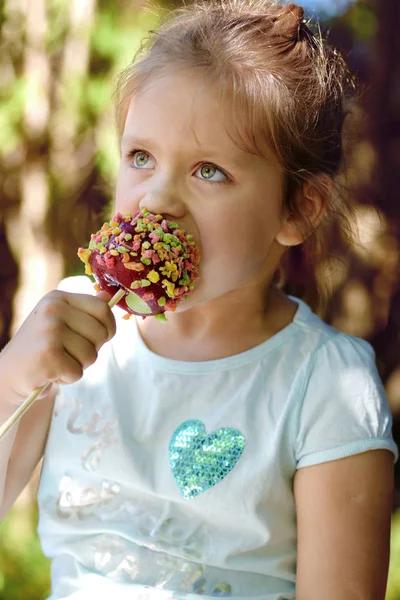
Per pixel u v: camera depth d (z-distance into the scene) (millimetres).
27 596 3682
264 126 1704
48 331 1538
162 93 1681
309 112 1825
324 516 1689
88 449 1806
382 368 4879
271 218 1760
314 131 1850
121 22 3688
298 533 1722
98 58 3707
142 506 1771
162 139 1662
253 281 1827
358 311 4637
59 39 3641
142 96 1712
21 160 3732
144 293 1544
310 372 1801
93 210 3803
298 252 2336
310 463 1717
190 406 1807
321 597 1655
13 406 1613
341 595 1651
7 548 3771
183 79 1679
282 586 1733
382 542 1694
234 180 1681
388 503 1719
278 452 1729
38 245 3812
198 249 1647
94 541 1775
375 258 4566
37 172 3734
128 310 1622
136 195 1678
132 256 1550
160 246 1555
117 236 1580
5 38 3689
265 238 1757
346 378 1781
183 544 1730
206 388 1812
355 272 4570
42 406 1870
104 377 1871
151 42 1952
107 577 1729
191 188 1667
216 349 1844
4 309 4594
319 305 2418
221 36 1762
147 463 1778
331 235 2488
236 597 1690
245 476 1722
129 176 1719
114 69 3668
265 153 1717
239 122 1670
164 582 1709
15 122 3672
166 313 1878
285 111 1747
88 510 1792
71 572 1777
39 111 3656
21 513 3855
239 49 1729
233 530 1727
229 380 1814
